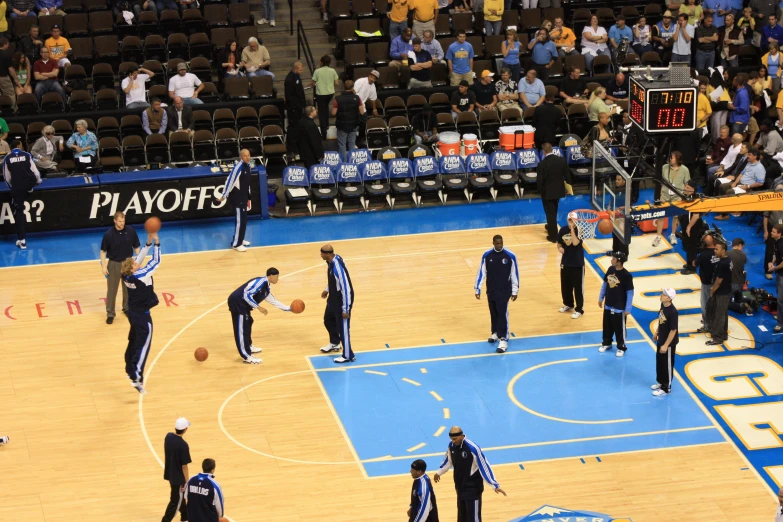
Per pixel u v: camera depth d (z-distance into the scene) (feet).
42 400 69.41
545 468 63.05
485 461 55.16
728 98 100.99
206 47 108.99
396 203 98.07
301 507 59.52
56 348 75.25
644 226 91.76
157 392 70.28
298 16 117.60
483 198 98.58
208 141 98.07
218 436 65.67
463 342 76.13
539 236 90.99
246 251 88.89
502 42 109.40
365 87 102.12
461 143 100.83
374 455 64.18
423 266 86.17
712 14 109.91
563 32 110.73
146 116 98.37
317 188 96.17
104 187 91.56
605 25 115.85
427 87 104.73
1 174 91.86
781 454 64.28
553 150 90.12
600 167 92.12
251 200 94.68
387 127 101.24
